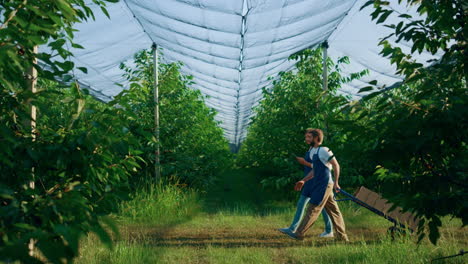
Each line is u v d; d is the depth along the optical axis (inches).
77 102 87.1
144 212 320.8
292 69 489.7
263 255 194.9
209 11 249.0
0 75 69.8
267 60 375.9
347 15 307.0
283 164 421.4
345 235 241.9
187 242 239.8
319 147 235.8
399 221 222.7
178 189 395.2
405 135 81.7
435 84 86.3
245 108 753.0
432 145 82.2
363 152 88.1
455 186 88.3
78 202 69.6
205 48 340.2
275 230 281.3
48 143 90.4
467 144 83.5
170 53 428.5
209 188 512.4
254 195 476.4
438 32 91.5
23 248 51.5
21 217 73.4
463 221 83.3
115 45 356.2
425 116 82.7
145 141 378.3
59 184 89.9
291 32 296.7
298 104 424.8
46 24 75.2
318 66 423.8
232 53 336.2
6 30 67.8
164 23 299.9
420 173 91.7
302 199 247.4
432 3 89.0
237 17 248.4
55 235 75.9
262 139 518.6
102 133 86.9
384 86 88.0
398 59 96.9
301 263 181.6
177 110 448.1
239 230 281.7
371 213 330.0
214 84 508.1
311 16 270.5
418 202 86.6
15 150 84.1
